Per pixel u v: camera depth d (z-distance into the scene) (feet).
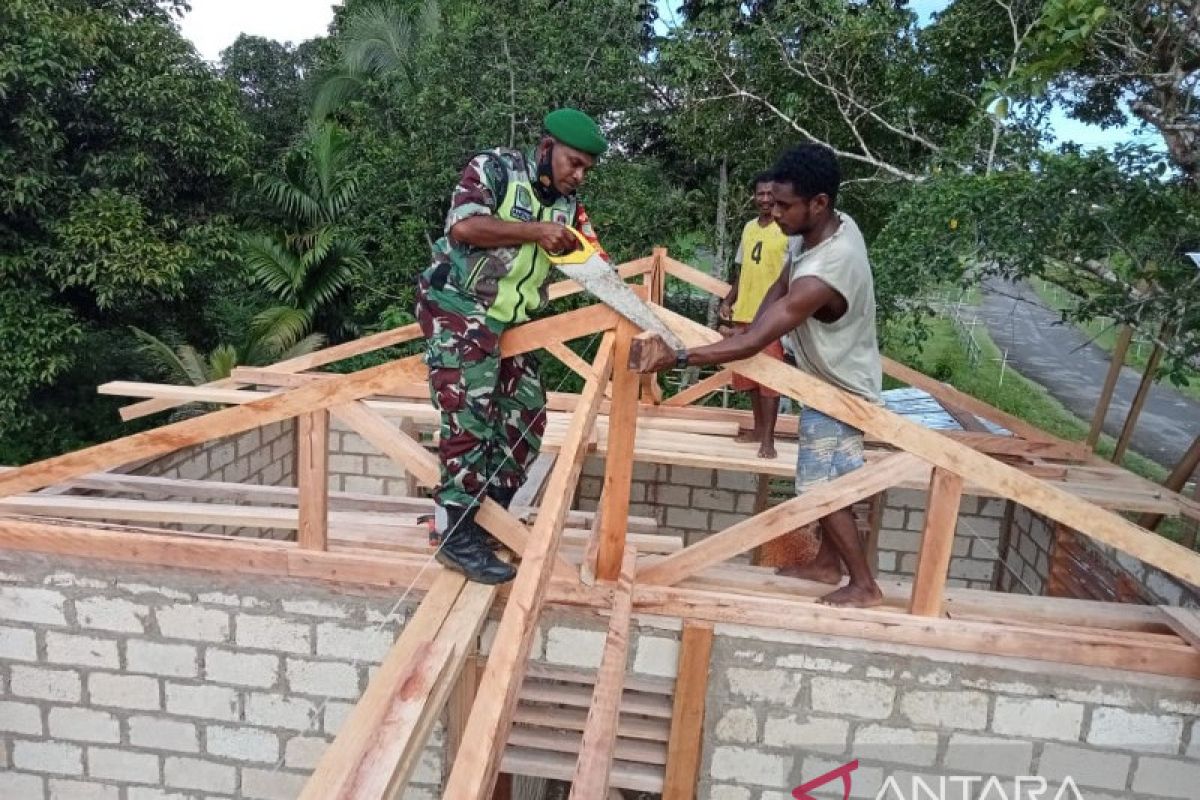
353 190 37.27
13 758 11.11
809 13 25.27
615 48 30.37
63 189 26.86
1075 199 13.82
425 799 10.84
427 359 7.72
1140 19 14.10
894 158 27.89
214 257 30.76
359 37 42.50
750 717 9.66
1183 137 13.57
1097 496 12.23
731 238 31.63
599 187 30.27
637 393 8.50
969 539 19.77
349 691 10.28
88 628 10.52
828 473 8.89
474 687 10.16
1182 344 14.25
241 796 10.89
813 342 8.30
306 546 9.89
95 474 13.19
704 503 21.02
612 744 5.57
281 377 16.52
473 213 6.96
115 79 26.84
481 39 30.63
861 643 9.25
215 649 10.39
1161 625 9.39
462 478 7.78
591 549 9.98
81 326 28.53
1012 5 21.86
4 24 24.50
